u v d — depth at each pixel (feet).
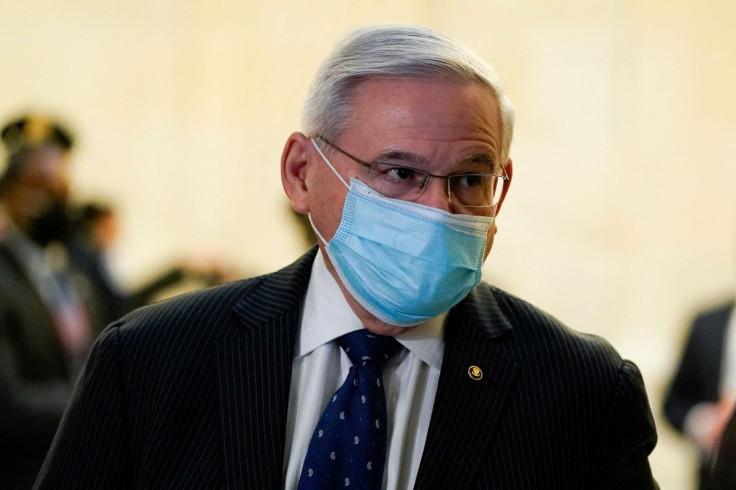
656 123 82.23
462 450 23.06
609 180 82.58
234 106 84.99
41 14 83.61
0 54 83.46
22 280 46.65
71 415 24.70
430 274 22.25
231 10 84.58
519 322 25.07
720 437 24.70
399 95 22.30
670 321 81.92
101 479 24.04
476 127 22.36
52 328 46.85
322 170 23.62
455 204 22.71
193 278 63.93
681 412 49.80
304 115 24.25
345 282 23.54
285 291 25.05
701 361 49.65
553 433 23.44
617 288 82.64
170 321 24.81
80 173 84.12
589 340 25.08
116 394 24.31
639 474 24.16
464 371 23.75
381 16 83.41
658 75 82.12
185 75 84.84
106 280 57.77
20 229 48.32
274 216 84.64
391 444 23.27
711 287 81.61
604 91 82.43
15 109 83.41
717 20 81.46
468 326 24.40
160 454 23.41
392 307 22.75
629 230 82.69
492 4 82.84
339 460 22.68
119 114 84.58
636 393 24.36
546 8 82.69
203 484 22.93
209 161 85.05
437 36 23.11
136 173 84.74
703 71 81.71
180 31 84.74
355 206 22.86
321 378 23.85
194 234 84.79
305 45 84.33
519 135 83.25
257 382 23.67
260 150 84.89
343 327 23.93
